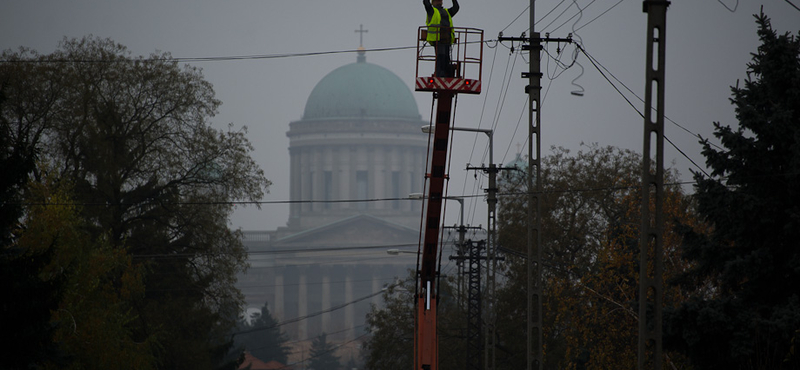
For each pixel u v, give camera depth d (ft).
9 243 346.33
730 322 320.09
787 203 329.52
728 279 337.11
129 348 459.73
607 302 444.96
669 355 409.69
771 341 307.58
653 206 469.98
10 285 320.29
